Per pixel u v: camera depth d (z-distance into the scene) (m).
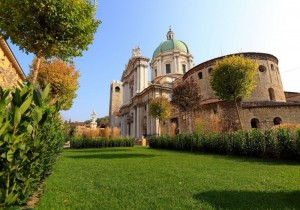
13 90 2.06
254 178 5.96
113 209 3.63
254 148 11.55
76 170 7.72
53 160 6.03
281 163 9.16
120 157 12.70
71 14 7.39
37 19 7.21
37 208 3.57
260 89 34.97
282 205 3.74
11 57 19.17
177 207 3.70
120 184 5.39
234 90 19.34
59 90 20.67
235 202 3.92
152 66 64.38
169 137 21.17
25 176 2.27
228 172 6.94
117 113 77.62
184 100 23.66
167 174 6.65
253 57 36.91
